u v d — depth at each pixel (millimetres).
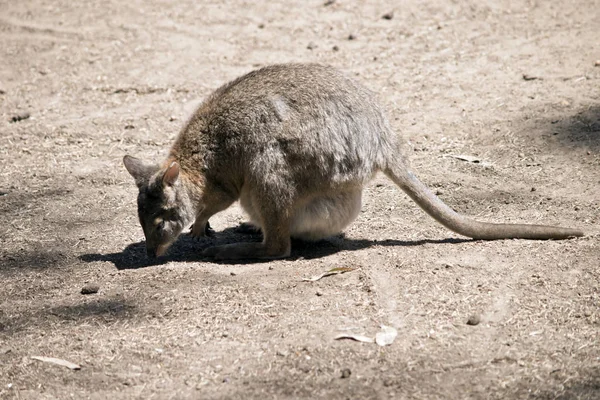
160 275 15141
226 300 13883
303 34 28547
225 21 29875
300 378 11508
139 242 16984
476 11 29188
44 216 18406
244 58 27109
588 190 17703
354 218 16219
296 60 26719
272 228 15641
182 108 24078
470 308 13070
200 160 15859
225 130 15602
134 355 12422
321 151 15180
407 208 17969
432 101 23406
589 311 12734
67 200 19188
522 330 12391
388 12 29578
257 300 13797
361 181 15625
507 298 13289
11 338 13227
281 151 15188
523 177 18781
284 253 15891
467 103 23062
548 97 22766
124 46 28500
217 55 27422
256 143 15305
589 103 22016
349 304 13438
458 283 13859
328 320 12945
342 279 14414
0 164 21359
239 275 14984
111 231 17547
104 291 14664
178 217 15734
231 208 19094
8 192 19734
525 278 13883
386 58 26516
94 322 13539
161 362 12211
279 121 15203
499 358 11703
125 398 11422
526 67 24844
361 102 15672
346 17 29547
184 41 28547
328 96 15391
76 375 12039
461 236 16188
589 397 10727
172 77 26141
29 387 11844
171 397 11352
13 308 14258
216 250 16031
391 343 12188
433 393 11023
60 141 22562
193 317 13414
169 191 15398
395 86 24531
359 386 11234
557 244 15156
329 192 15547
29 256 16531
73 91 25703
